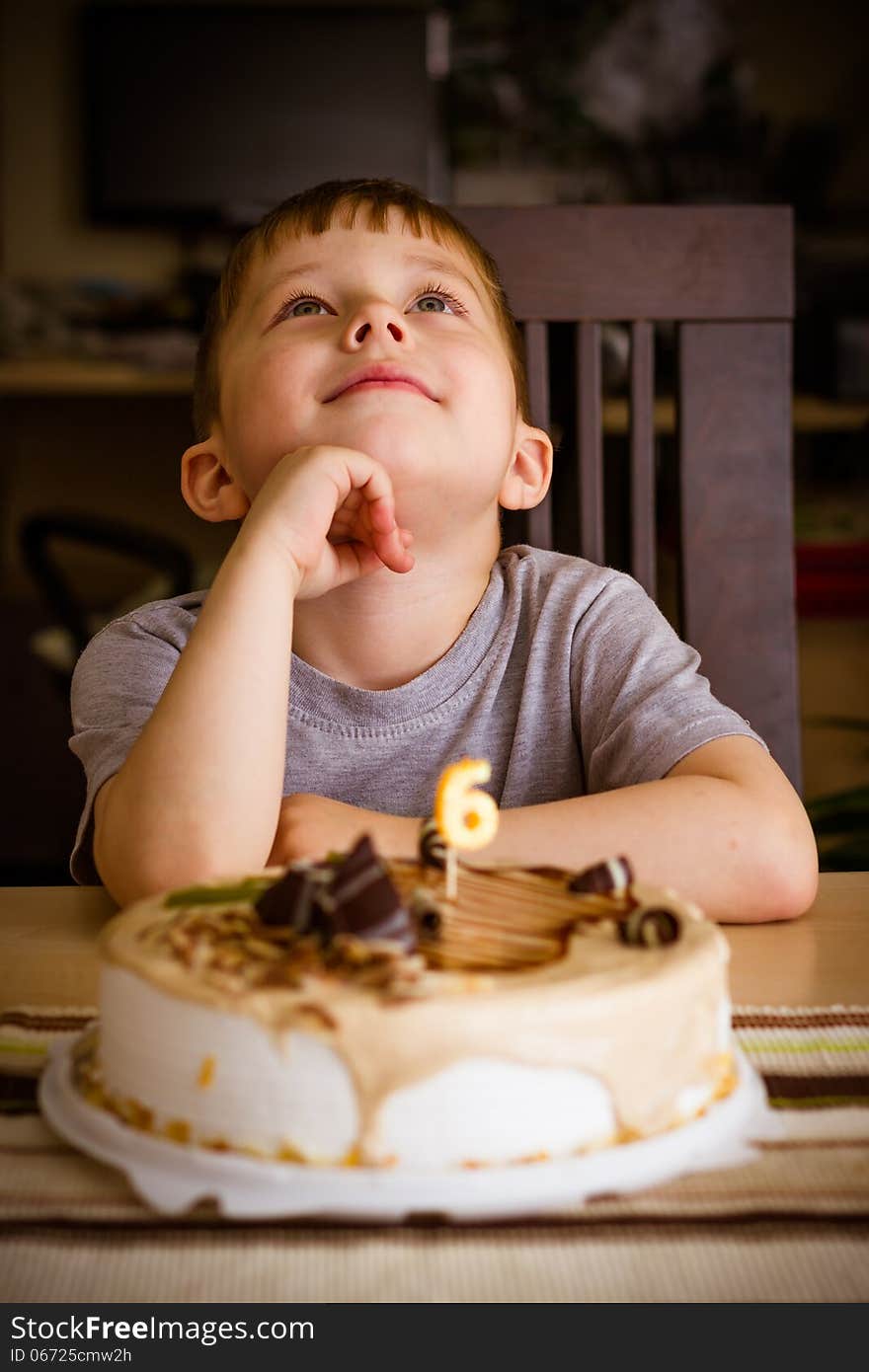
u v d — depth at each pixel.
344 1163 0.53
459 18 4.68
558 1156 0.54
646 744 1.07
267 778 0.88
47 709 3.37
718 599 1.39
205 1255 0.51
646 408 1.41
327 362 1.07
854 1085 0.65
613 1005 0.54
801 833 0.94
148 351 4.33
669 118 4.66
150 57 4.67
